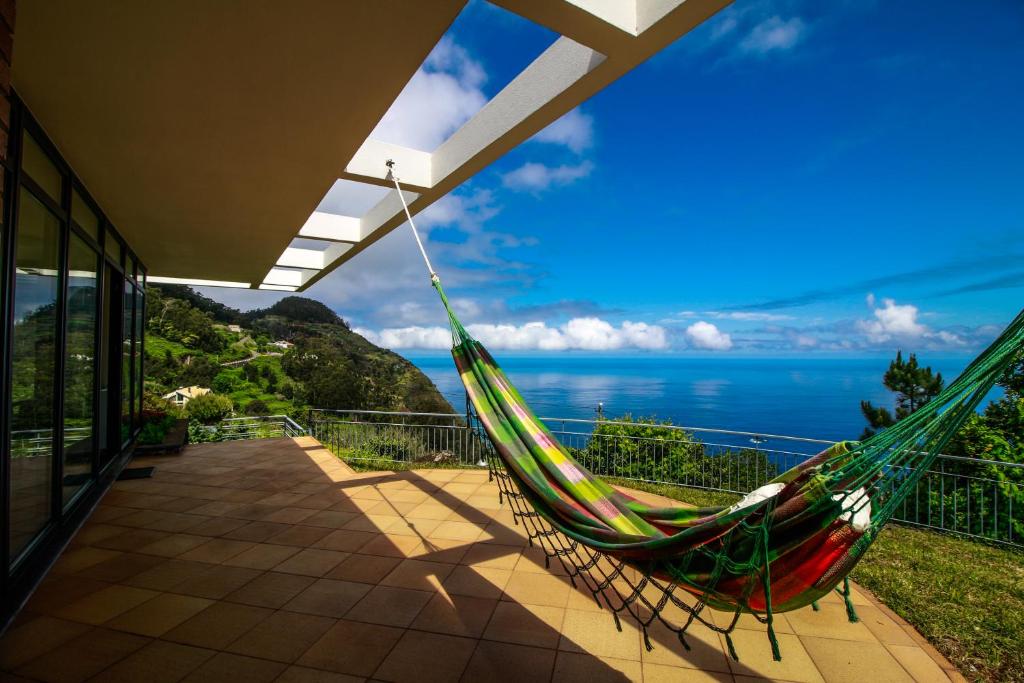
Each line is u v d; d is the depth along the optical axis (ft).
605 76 8.67
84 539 13.00
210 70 8.50
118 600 9.66
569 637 8.39
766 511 4.90
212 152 11.84
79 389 14.97
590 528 6.98
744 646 8.17
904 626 8.89
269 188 14.28
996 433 17.95
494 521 14.35
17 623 8.77
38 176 10.85
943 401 4.32
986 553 12.81
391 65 8.43
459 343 10.88
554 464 8.66
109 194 14.99
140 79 8.75
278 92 9.21
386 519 14.56
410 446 24.49
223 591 10.04
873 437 4.75
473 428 10.38
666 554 5.74
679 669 7.54
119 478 19.42
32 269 10.75
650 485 19.35
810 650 8.07
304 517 14.76
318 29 7.45
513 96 10.56
